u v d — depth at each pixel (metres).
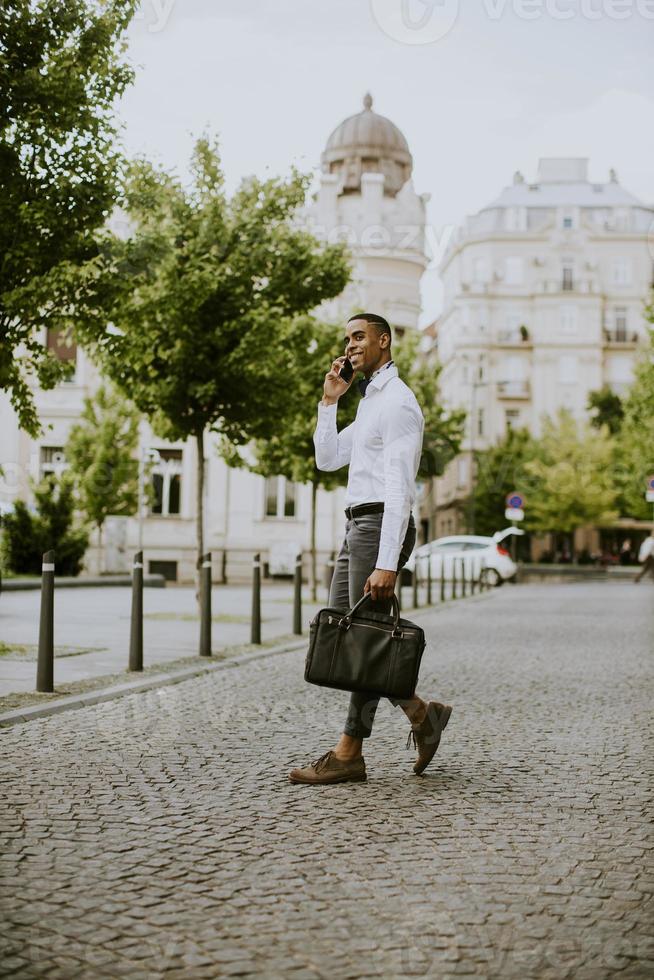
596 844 4.46
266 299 16.31
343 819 4.81
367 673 5.30
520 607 22.97
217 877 3.94
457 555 35.78
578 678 10.29
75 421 33.03
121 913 3.54
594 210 77.19
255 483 37.28
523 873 4.04
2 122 10.27
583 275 76.31
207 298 15.20
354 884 3.89
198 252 15.18
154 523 36.84
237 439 16.86
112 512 32.09
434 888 3.85
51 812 4.83
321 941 3.32
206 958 3.17
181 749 6.36
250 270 15.84
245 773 5.74
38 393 32.75
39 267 10.54
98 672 9.62
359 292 34.06
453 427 40.53
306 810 4.96
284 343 16.86
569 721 7.69
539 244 76.50
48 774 5.60
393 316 34.72
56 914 3.52
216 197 15.69
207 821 4.73
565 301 76.19
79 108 10.43
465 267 77.12
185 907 3.61
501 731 7.23
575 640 14.59
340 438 5.91
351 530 5.58
